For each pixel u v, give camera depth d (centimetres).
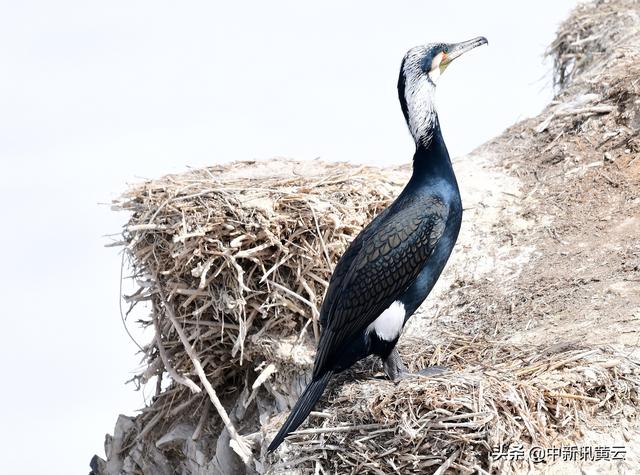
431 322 1370
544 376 1088
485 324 1323
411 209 1154
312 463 1145
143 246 1426
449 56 1180
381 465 1096
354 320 1150
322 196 1372
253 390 1396
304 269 1345
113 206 1449
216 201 1359
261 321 1397
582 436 1048
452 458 1057
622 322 1209
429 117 1169
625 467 1021
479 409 1042
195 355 1401
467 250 1497
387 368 1159
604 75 1759
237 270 1338
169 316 1413
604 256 1395
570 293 1327
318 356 1159
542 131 1734
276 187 1391
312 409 1168
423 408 1082
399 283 1143
